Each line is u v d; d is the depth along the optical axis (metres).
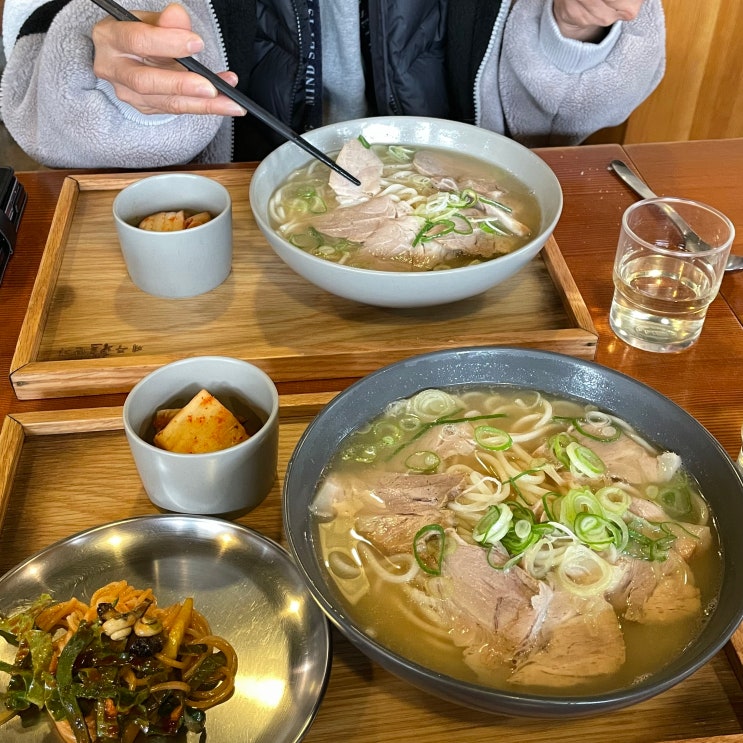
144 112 0.67
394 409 0.44
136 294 0.58
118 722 0.32
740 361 0.54
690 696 0.36
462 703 0.31
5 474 0.44
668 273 0.55
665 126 1.15
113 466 0.46
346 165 0.63
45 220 0.65
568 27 0.81
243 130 0.88
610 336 0.56
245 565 0.39
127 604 0.36
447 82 0.90
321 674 0.34
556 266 0.60
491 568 0.36
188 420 0.42
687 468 0.41
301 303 0.58
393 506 0.39
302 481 0.38
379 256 0.57
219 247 0.57
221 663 0.35
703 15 1.04
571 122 0.88
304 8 0.79
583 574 0.36
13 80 0.79
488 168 0.66
